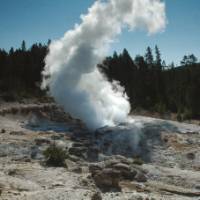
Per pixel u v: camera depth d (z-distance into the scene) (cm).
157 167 4184
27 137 5728
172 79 13412
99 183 3112
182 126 7406
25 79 12106
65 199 2420
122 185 3231
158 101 11606
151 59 15150
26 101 9819
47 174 3434
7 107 8569
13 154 4603
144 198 2625
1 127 6638
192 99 10794
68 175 3466
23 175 3378
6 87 10556
